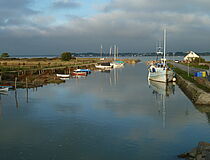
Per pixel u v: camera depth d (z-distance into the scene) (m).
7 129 19.84
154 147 15.91
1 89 37.56
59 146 16.28
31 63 93.75
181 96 35.03
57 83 50.09
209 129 19.55
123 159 14.24
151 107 27.77
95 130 19.52
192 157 13.62
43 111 25.91
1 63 87.31
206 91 30.80
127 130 19.47
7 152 15.41
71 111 25.84
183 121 21.94
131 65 126.94
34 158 14.55
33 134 18.61
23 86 42.97
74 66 83.19
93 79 58.50
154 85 47.06
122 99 32.69
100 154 14.98
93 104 29.39
